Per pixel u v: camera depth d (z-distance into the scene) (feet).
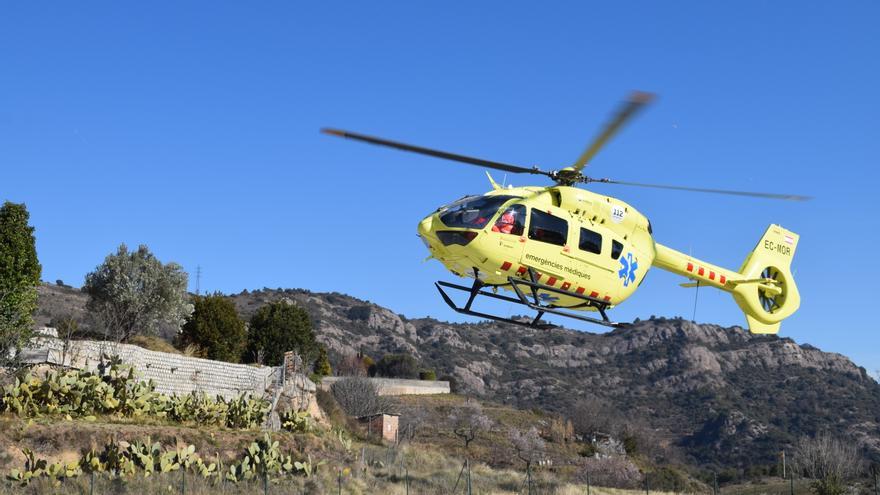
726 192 63.52
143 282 133.80
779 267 82.79
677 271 74.02
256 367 126.00
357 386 188.85
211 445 94.84
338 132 54.13
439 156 57.57
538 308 60.54
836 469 165.99
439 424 210.38
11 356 90.27
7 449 77.10
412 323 584.81
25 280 95.04
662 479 179.63
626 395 506.48
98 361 98.78
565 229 61.57
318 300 533.14
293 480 95.96
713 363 550.77
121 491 77.30
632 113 50.08
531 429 213.25
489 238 58.59
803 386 515.50
